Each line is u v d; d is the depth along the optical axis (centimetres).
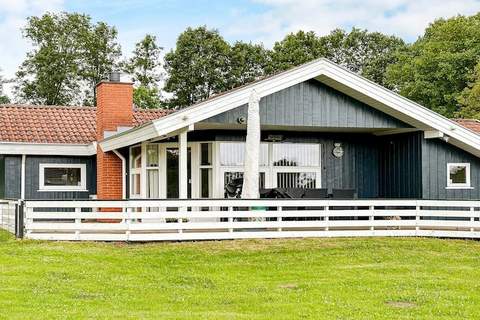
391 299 1120
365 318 986
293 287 1218
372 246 1636
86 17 5512
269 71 5272
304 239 1695
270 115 1836
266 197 1942
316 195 1908
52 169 2258
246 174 1695
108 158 2108
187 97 5378
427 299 1119
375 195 2164
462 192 2036
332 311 1030
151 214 1622
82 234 1641
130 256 1472
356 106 1922
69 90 5378
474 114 4156
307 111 1870
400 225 1788
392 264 1451
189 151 2005
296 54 5316
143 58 5553
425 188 2000
